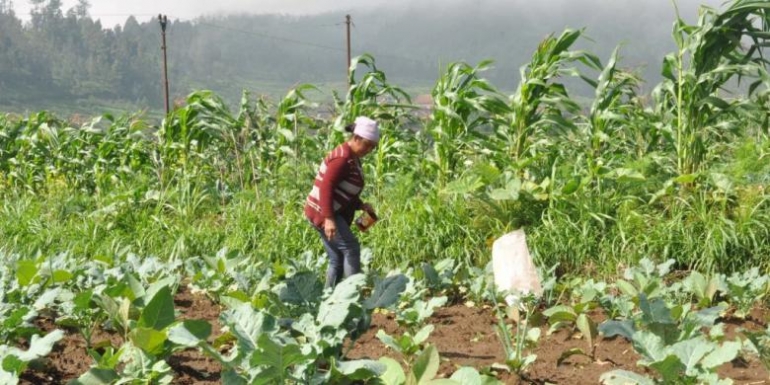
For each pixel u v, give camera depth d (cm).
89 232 1002
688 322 466
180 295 715
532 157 860
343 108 1099
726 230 754
